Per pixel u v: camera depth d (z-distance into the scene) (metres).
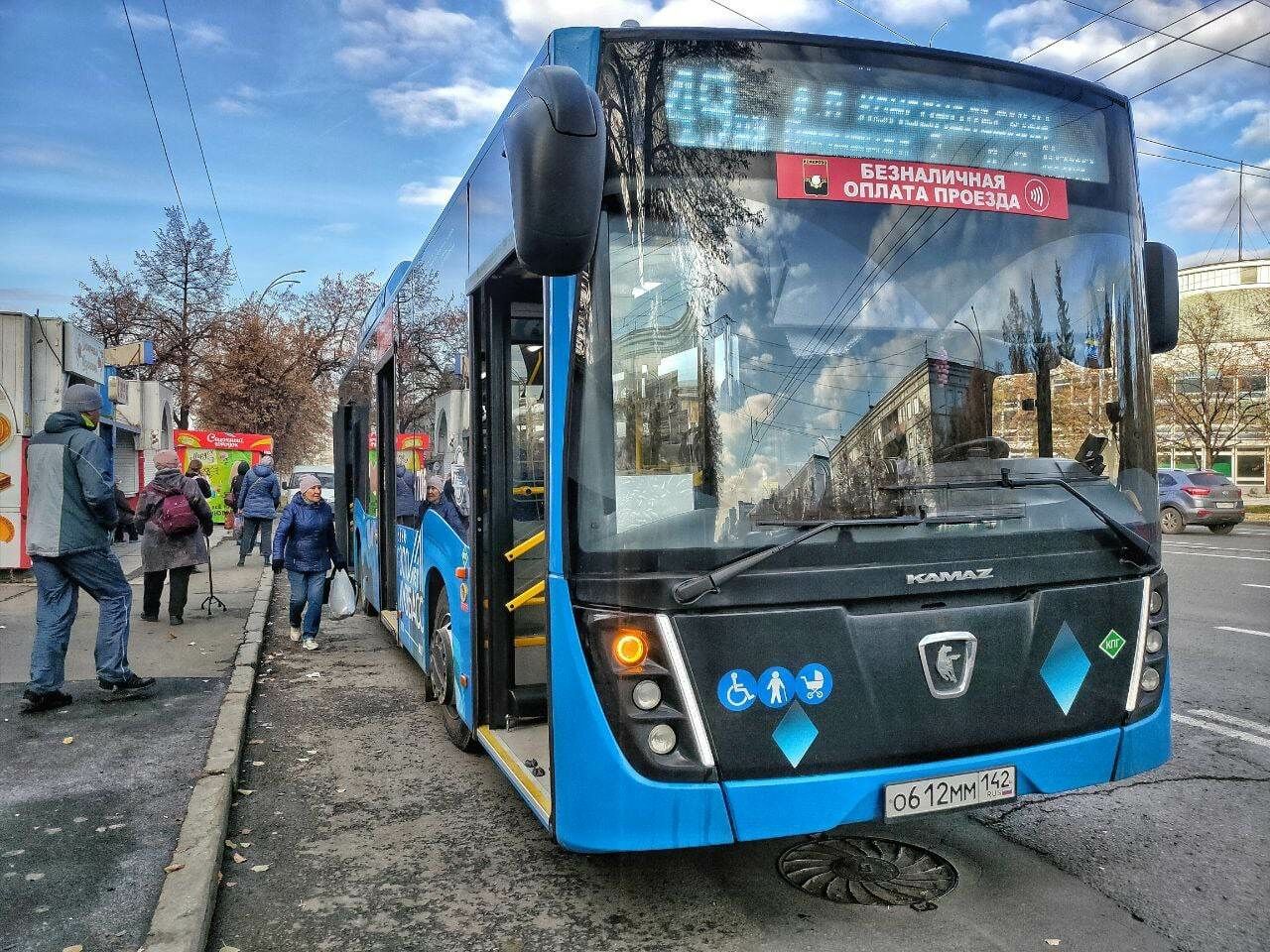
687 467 3.23
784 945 3.46
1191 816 4.62
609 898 3.89
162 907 3.64
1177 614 10.43
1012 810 4.73
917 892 3.85
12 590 12.27
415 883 4.09
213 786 4.97
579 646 3.24
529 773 4.14
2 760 5.60
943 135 3.64
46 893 3.88
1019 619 3.44
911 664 3.29
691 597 3.12
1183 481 24.03
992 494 3.46
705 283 3.35
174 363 39.66
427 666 6.50
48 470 6.59
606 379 3.26
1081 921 3.59
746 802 3.13
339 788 5.31
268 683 7.86
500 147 4.39
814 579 3.22
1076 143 3.85
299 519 9.27
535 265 2.88
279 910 3.85
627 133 3.34
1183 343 37.19
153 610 10.57
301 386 39.34
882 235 3.53
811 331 3.41
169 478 10.35
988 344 3.59
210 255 40.09
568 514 3.28
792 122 3.48
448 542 5.65
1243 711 6.47
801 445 3.33
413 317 6.98
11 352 13.23
